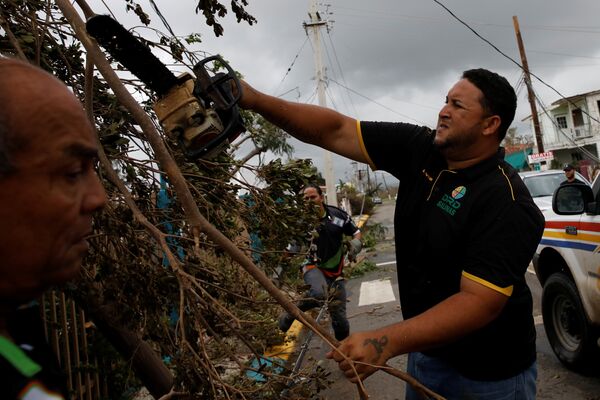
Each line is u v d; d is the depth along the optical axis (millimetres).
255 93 2211
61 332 3494
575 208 4410
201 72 1711
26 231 720
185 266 2074
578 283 4316
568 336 4762
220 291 2072
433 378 2199
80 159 765
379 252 14867
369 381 4680
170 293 2102
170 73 1671
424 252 2154
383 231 18094
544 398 4160
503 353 2104
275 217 2449
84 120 781
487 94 2031
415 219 2215
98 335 3562
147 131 1565
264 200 2467
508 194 1983
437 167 2191
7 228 709
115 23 1504
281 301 1686
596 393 4137
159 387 2512
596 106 43438
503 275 1868
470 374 2117
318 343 5547
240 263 1671
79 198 774
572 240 4438
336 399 4383
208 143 1694
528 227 1948
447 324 1801
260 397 1864
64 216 747
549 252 4965
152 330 2170
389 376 4742
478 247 1926
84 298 2344
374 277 10406
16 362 677
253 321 1896
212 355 1980
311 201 2559
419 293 2199
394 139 2326
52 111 726
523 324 2137
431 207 2141
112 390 4031
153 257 2336
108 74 1544
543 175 11219
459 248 2039
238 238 2688
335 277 5129
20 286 748
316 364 1953
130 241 2193
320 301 2373
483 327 2061
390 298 8117
